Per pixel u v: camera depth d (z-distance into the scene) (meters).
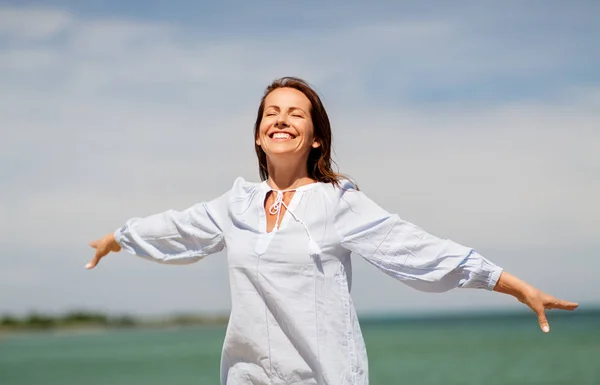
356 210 4.01
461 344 45.81
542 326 3.75
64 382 27.23
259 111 4.36
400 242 3.94
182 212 4.34
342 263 4.00
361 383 3.88
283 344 3.84
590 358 31.72
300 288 3.86
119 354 48.78
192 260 4.31
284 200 4.05
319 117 4.21
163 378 27.88
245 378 3.91
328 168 4.21
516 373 25.77
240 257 3.95
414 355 36.25
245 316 3.90
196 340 77.75
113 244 4.55
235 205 4.12
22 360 44.66
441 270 3.89
